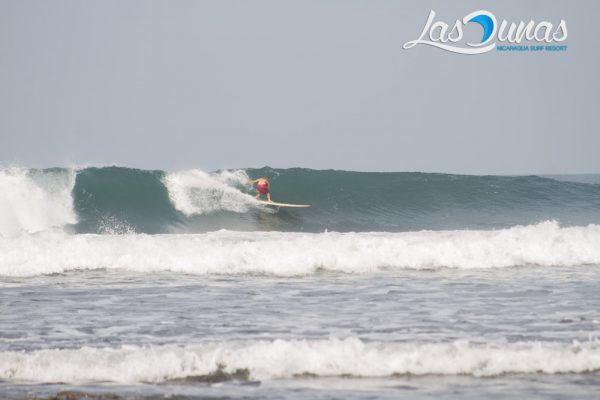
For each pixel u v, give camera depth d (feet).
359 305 150.10
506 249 216.13
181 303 153.79
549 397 89.76
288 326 129.90
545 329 125.18
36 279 188.44
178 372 99.86
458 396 90.22
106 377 98.58
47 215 320.29
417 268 206.49
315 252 205.77
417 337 119.96
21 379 97.86
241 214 346.54
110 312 143.95
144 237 241.55
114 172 340.39
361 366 101.04
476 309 144.46
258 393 91.86
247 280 186.50
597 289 169.48
